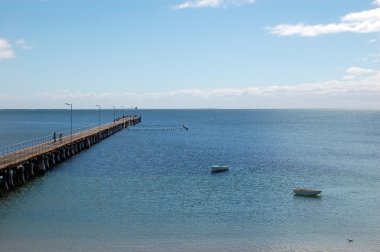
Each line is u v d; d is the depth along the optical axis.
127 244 26.00
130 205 35.25
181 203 36.12
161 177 48.53
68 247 25.38
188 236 27.61
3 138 103.88
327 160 65.25
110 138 99.06
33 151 50.56
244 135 118.31
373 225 30.39
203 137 109.38
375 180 47.91
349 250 25.45
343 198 38.75
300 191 39.72
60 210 33.44
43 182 44.41
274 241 26.91
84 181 45.31
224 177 49.06
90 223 30.11
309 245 26.25
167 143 91.06
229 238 27.36
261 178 48.69
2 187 39.41
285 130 142.62
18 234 27.59
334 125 177.25
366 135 120.25
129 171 52.53
